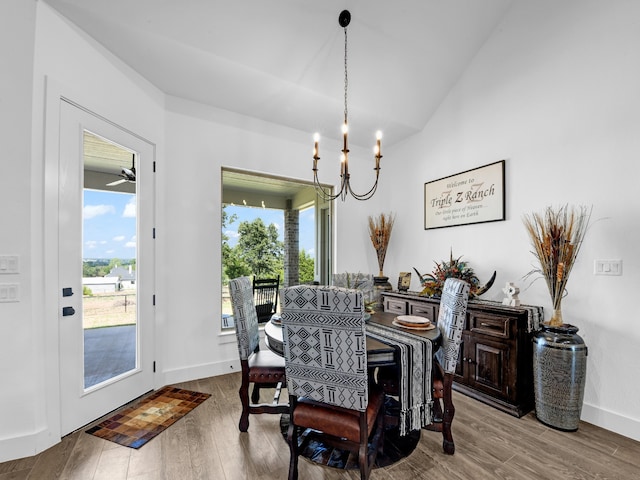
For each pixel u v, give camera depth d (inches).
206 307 120.5
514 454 72.7
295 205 230.7
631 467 68.2
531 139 105.3
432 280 127.3
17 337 69.9
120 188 97.5
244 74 106.3
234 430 82.6
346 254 163.8
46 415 73.5
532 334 94.3
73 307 81.3
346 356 54.4
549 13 100.4
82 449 73.2
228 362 124.1
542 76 102.3
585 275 90.8
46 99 74.7
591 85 90.3
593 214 89.4
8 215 69.8
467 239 127.8
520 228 108.1
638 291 80.7
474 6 109.1
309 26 98.9
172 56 96.1
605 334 86.4
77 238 82.9
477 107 123.8
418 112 141.2
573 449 74.7
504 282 113.0
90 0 76.1
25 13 71.2
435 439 79.3
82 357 83.5
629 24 83.0
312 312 55.4
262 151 136.9
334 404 57.6
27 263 71.2
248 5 88.7
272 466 68.3
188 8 84.7
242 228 211.9
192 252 118.3
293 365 60.0
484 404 97.9
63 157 79.2
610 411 84.4
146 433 80.4
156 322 108.1
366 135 155.6
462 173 129.1
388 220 170.2
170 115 116.1
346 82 117.6
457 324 71.7
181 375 114.1
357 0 97.2
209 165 123.4
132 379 98.5
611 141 86.0
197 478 64.2
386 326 84.5
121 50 92.5
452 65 126.0
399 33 109.4
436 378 76.5
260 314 168.1
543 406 85.6
